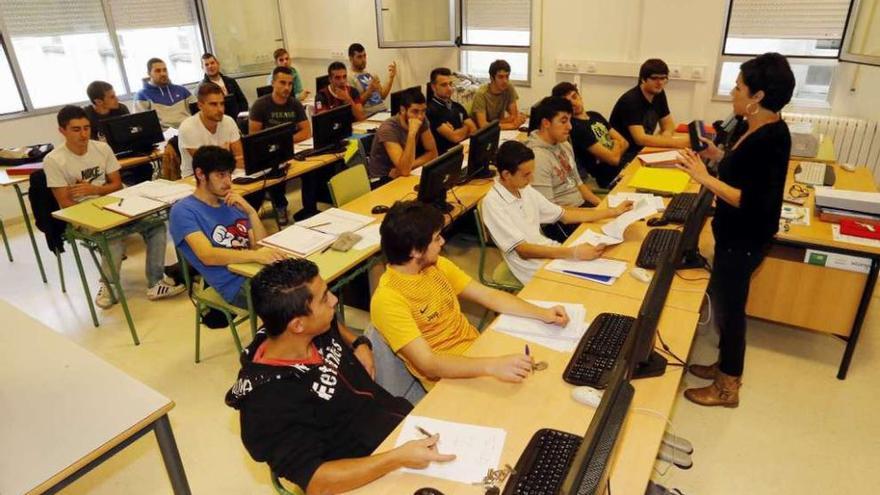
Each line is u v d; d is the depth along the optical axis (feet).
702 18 15.34
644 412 5.00
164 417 5.41
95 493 7.29
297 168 12.73
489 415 5.02
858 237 8.17
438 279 6.43
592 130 12.99
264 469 7.55
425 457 4.37
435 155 13.74
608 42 16.90
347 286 11.06
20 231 15.97
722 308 7.55
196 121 12.94
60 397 5.41
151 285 11.90
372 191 11.31
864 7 12.96
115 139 13.64
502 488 4.26
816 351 9.43
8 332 6.54
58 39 17.16
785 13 14.56
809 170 10.59
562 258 8.02
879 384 8.64
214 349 10.19
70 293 12.39
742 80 6.40
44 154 13.92
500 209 8.56
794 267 8.70
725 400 8.09
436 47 20.04
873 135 13.52
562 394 5.26
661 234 8.13
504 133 15.38
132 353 10.11
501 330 6.26
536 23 17.79
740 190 6.63
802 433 7.73
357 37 22.03
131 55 19.13
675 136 13.58
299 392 4.80
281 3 23.22
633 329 3.99
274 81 15.03
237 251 8.41
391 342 5.81
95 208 10.30
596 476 2.90
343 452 5.18
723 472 7.16
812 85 15.15
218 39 21.33
